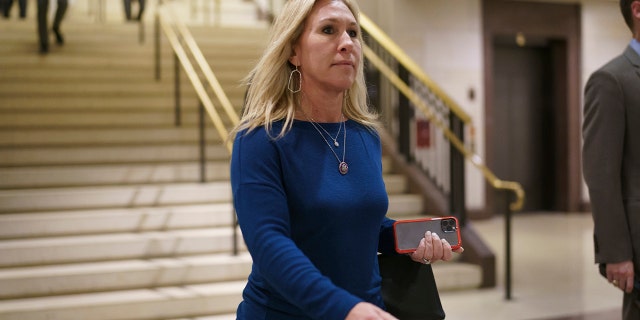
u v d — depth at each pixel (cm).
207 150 672
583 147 270
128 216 565
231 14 1055
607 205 260
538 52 1151
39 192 570
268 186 157
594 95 266
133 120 698
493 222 1045
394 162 738
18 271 497
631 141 263
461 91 1041
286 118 168
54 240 532
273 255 145
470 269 610
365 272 170
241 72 809
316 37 167
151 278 514
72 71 748
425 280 186
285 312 164
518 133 1134
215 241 560
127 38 853
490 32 1056
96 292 501
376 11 1030
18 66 744
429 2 1012
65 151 627
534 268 701
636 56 267
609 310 540
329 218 163
